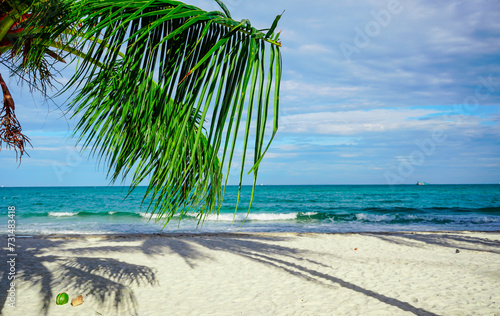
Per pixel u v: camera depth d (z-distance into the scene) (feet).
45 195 166.20
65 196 156.56
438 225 56.03
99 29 5.98
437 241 32.71
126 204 111.34
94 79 7.70
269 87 5.73
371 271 20.72
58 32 6.45
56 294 14.71
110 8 6.09
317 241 32.35
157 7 6.56
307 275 19.74
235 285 17.65
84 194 173.88
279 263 22.79
